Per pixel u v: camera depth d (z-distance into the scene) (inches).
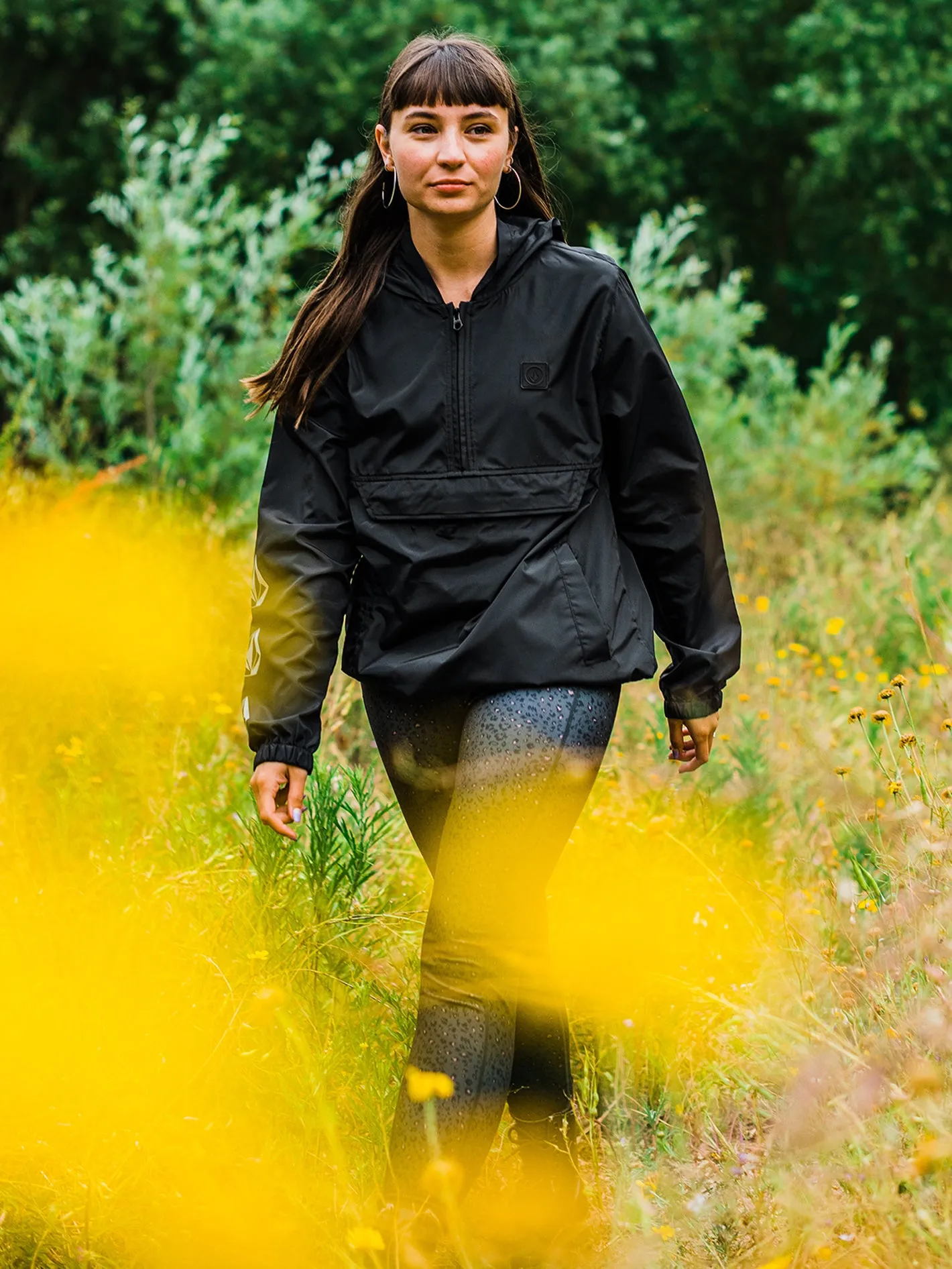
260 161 857.5
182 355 512.4
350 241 132.7
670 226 570.3
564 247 132.7
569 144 895.1
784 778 229.3
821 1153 113.2
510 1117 152.5
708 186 1035.3
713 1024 157.8
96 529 316.8
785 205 1017.5
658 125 1015.0
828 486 539.8
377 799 195.3
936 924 129.4
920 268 911.7
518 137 139.0
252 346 504.7
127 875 177.0
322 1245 124.4
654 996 161.2
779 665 293.9
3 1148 129.9
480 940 122.7
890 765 187.3
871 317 935.0
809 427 566.9
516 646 125.3
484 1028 122.0
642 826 195.3
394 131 129.1
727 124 987.3
